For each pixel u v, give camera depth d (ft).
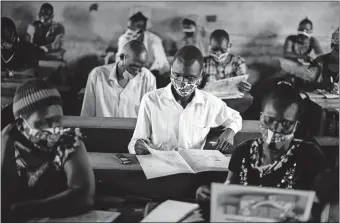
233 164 5.52
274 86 6.32
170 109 6.29
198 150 6.13
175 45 6.35
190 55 5.98
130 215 5.09
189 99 6.29
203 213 4.92
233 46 6.34
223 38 6.33
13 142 5.59
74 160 5.45
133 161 5.83
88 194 5.16
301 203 4.58
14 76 6.34
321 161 5.47
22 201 5.16
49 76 6.36
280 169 5.43
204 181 5.61
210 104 6.31
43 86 5.90
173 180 5.61
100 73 6.41
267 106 5.43
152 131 6.32
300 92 6.29
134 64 6.39
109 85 6.42
